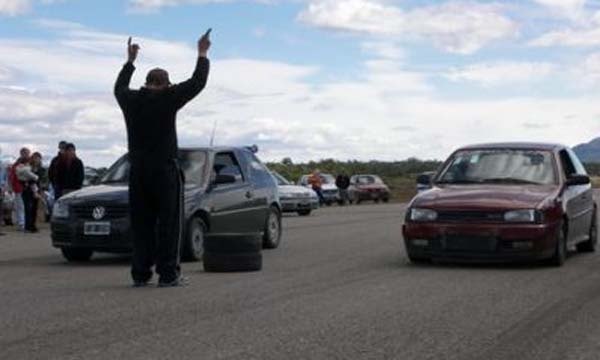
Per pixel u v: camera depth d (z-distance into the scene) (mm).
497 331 7789
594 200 14891
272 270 12133
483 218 11969
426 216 12242
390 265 12695
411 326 7953
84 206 13180
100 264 13336
